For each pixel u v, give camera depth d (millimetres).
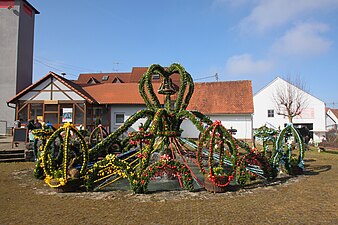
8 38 29812
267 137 11875
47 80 23906
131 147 12992
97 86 31234
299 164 10875
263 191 8156
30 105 23828
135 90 29297
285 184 9086
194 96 34875
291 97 34750
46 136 9969
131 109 27141
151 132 9094
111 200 7180
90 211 6324
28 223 5621
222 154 8453
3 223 5621
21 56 30375
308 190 8305
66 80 25188
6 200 7238
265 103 38781
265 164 9562
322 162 14602
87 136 16531
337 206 6742
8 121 29016
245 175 8750
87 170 8352
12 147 16125
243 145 9320
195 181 9422
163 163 8047
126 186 8812
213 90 35281
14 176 10297
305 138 25781
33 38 33000
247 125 31219
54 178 8086
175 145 10656
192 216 6000
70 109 23750
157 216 5996
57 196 7586
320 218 5914
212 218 5883
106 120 27125
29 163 13203
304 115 37344
